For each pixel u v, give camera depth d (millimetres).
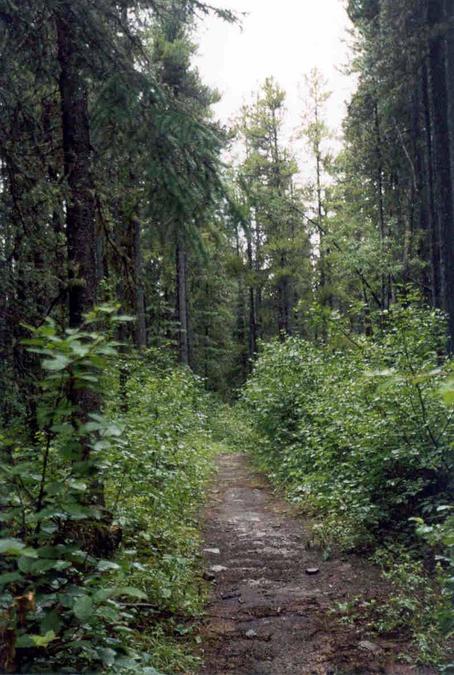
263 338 35844
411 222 18047
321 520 8031
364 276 19156
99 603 2832
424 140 17062
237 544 7207
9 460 3334
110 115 5172
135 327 14281
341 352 10758
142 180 6016
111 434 2814
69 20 5180
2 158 5172
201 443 14344
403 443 6441
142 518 6656
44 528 2936
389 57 14398
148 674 2914
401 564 5711
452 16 11172
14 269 5117
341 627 4691
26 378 5129
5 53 4992
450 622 3828
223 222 5902
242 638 4578
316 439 8531
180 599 5133
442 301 11305
